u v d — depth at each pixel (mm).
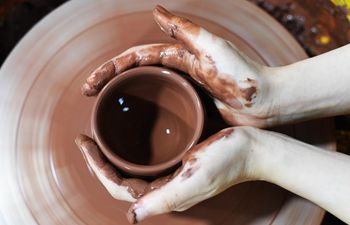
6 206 412
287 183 383
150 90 414
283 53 476
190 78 420
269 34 483
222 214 407
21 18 622
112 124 403
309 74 394
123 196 382
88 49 469
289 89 391
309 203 415
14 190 417
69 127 434
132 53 415
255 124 418
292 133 441
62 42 471
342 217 373
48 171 420
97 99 385
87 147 389
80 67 461
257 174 388
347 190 367
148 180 383
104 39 473
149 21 481
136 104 422
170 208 359
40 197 413
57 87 451
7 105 446
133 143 414
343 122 557
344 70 391
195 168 353
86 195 410
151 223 401
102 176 381
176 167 370
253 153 375
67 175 418
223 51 369
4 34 615
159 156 414
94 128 375
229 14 490
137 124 423
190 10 489
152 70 396
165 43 454
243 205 411
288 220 410
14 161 426
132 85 404
